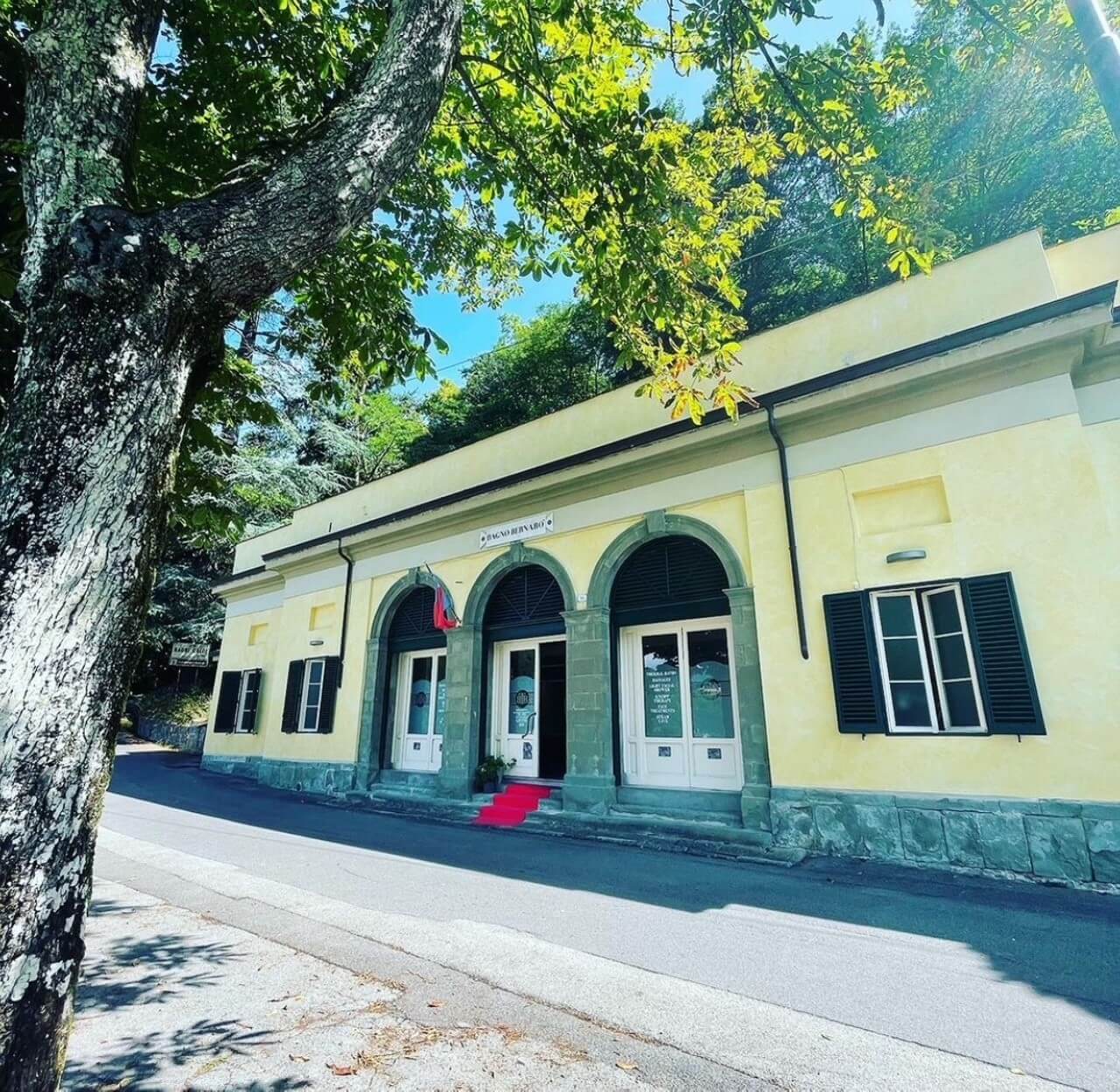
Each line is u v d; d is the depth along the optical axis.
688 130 5.36
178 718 23.39
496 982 3.84
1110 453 6.61
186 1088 2.69
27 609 1.65
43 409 1.81
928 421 7.36
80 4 2.37
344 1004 3.52
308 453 25.73
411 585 12.92
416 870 6.68
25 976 1.50
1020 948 4.36
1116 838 5.70
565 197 5.34
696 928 4.84
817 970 4.03
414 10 3.05
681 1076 2.82
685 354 4.96
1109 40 2.79
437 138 5.58
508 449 12.68
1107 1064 2.91
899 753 6.87
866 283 16.53
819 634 7.61
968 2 4.78
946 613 6.95
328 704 13.70
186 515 4.96
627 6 5.48
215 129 5.07
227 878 6.29
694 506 9.20
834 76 4.79
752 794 7.72
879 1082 2.78
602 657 9.63
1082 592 6.21
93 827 1.71
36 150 2.15
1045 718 6.18
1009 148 14.42
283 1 4.45
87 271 1.90
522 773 11.09
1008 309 7.56
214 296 2.22
